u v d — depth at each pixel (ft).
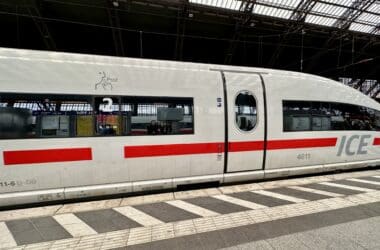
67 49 52.80
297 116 20.86
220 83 18.49
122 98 15.97
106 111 15.62
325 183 19.92
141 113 16.34
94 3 38.29
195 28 47.26
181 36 45.91
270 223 12.35
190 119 17.48
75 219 13.04
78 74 15.25
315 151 21.57
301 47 56.44
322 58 70.74
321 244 10.37
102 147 15.46
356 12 45.39
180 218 13.03
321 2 41.81
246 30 49.34
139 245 10.34
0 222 12.73
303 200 15.75
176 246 10.24
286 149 20.38
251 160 19.27
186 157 17.37
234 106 18.71
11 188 13.93
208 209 14.29
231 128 18.57
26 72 14.26
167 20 44.06
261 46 57.36
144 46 54.60
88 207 14.70
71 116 14.94
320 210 14.05
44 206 14.78
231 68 19.39
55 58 15.06
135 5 39.42
